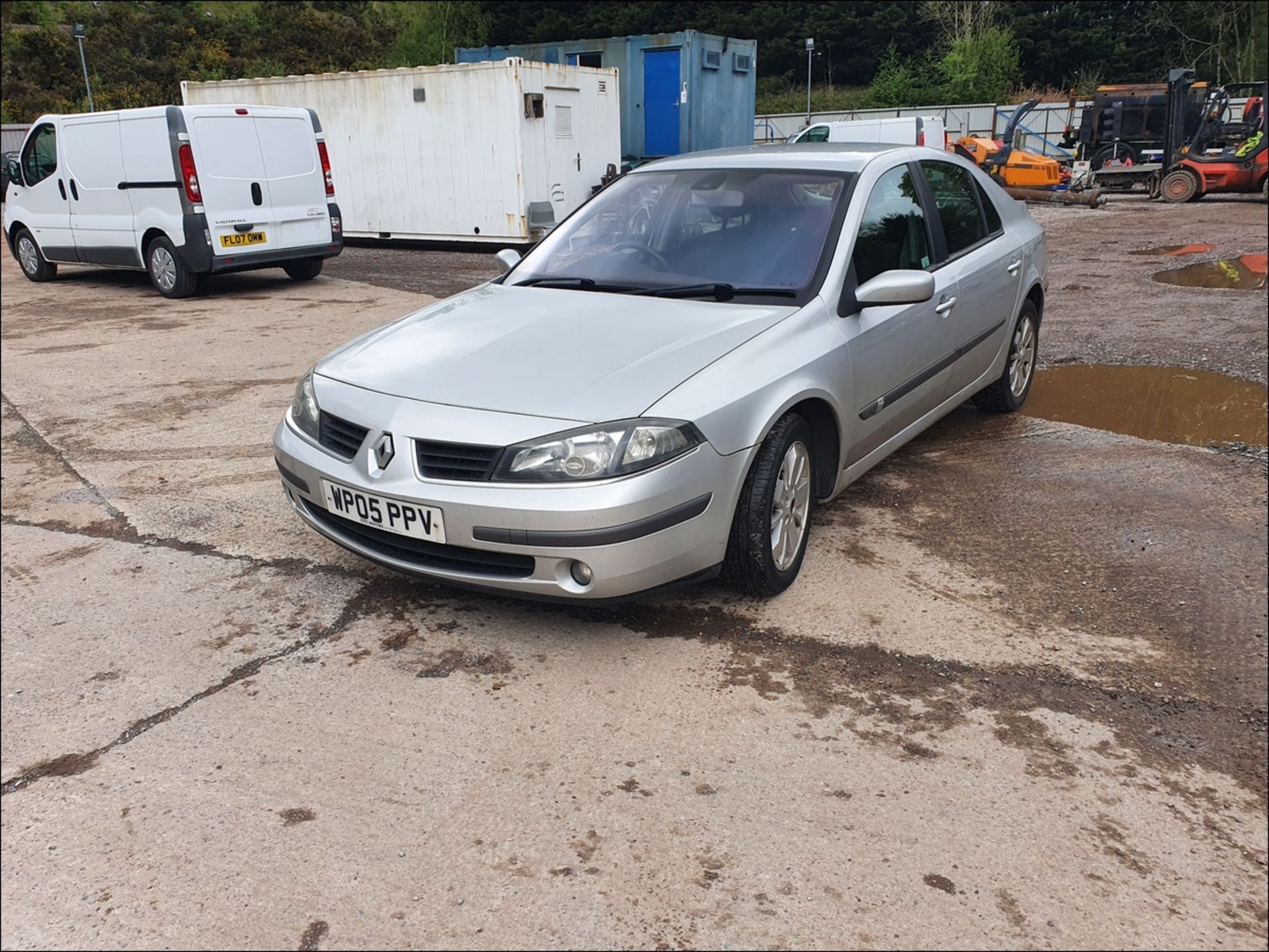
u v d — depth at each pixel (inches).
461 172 548.7
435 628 126.5
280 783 96.4
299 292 418.0
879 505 168.4
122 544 155.3
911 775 97.1
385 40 1892.2
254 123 401.4
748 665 117.1
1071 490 175.3
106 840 88.8
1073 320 326.3
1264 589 137.0
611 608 131.4
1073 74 1801.2
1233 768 99.1
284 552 151.0
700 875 84.1
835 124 781.3
